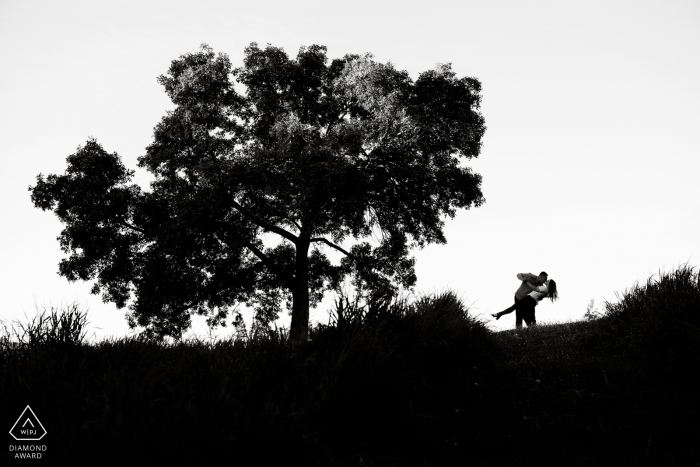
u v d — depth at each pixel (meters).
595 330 6.09
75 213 17.55
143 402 3.33
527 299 10.04
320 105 18.81
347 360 3.90
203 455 2.88
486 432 3.81
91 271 18.20
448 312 5.60
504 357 5.55
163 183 18.59
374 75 18.02
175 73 19.39
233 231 18.11
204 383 3.73
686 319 5.10
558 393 4.41
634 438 3.63
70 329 5.00
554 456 3.45
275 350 4.45
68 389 3.91
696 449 3.42
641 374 4.77
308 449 3.23
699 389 4.40
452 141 19.80
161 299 18.28
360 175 16.45
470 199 19.69
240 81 19.72
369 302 5.21
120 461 2.84
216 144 17.64
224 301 20.33
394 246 20.38
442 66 19.09
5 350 4.46
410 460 3.39
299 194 16.06
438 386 4.51
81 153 17.77
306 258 19.73
